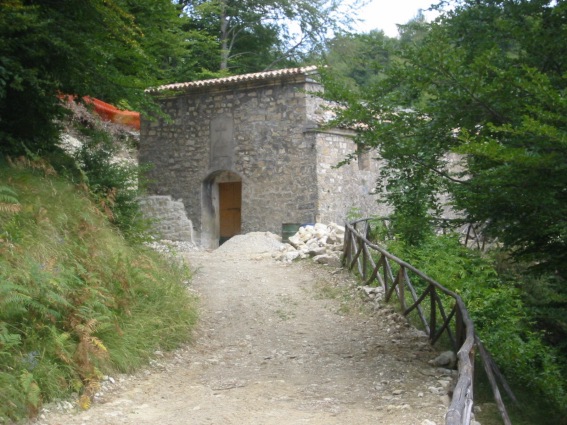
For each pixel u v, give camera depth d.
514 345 9.29
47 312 6.37
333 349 8.58
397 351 8.46
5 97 10.12
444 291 8.52
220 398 6.42
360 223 17.11
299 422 5.67
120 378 6.73
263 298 11.27
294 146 19.06
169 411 5.93
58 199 8.88
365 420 5.74
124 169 12.36
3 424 5.02
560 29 7.56
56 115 11.29
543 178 6.22
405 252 13.45
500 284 11.46
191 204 20.52
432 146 7.52
